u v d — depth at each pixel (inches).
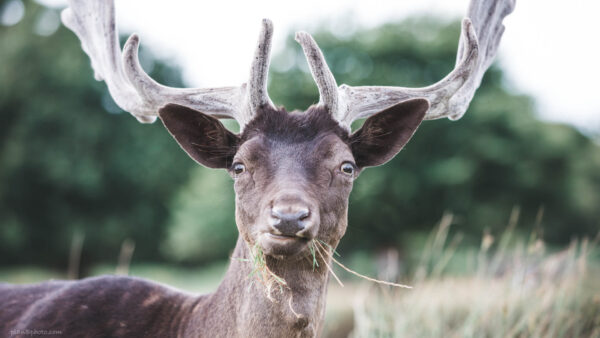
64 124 1305.4
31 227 1304.1
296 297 151.4
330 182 153.1
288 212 135.9
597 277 265.9
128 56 185.3
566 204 1393.9
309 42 161.3
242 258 160.7
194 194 1409.9
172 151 1407.5
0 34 1411.2
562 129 1464.1
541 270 248.2
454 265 699.4
